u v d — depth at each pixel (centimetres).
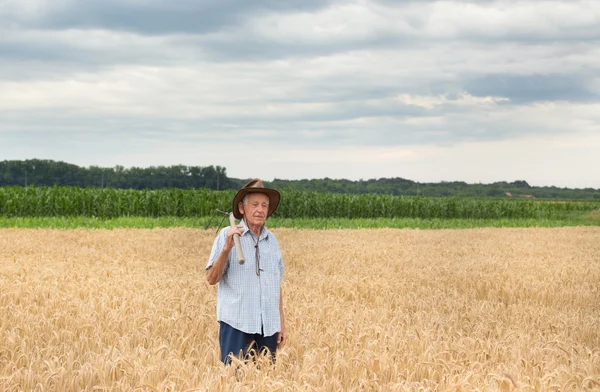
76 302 938
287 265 1620
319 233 2780
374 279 1273
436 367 591
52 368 552
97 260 1642
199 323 772
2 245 1942
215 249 568
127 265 1496
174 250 1892
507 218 5475
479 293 1264
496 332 822
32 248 1848
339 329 757
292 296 1063
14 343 664
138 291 1063
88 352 641
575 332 843
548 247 2405
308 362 579
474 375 555
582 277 1504
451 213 5262
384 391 524
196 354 658
